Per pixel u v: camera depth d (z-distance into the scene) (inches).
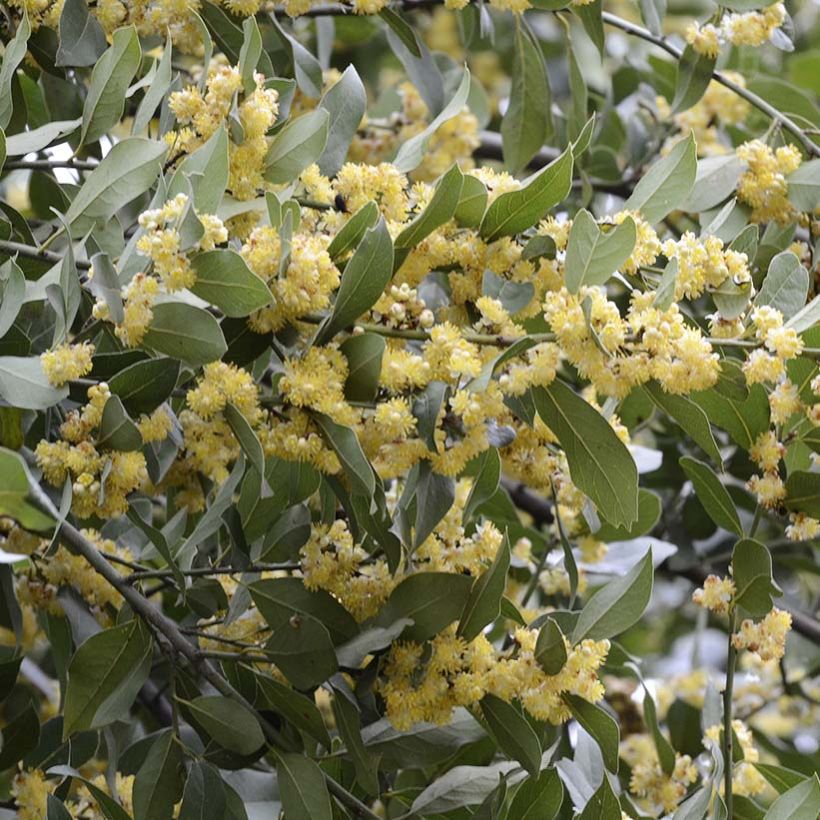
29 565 70.2
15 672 68.9
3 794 74.0
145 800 67.5
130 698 67.4
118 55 68.1
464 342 65.5
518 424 67.7
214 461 68.8
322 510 68.9
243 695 69.4
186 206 64.8
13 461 62.1
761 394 68.1
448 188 65.4
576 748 71.1
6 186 82.2
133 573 69.4
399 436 65.4
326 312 66.0
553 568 76.6
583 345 65.1
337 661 66.7
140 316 64.8
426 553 67.4
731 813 69.1
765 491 68.4
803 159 75.1
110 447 65.3
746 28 74.1
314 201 67.4
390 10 74.2
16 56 68.7
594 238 65.1
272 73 72.7
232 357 66.2
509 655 67.0
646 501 75.5
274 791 70.1
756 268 72.8
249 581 68.4
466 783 69.0
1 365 65.2
